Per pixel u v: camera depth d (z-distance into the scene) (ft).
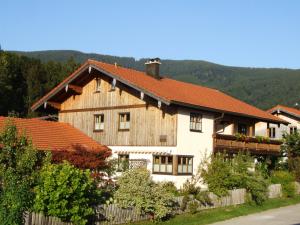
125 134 101.24
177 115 93.66
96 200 61.36
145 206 64.54
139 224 63.67
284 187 102.47
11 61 187.42
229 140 105.81
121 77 97.04
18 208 51.13
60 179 54.54
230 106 111.65
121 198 63.72
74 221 55.42
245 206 85.25
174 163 92.58
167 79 117.29
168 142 94.12
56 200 53.78
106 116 105.19
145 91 92.63
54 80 197.36
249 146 111.86
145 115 98.48
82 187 55.98
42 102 112.57
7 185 52.70
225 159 101.81
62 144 92.12
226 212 77.71
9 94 177.17
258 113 119.44
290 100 346.74
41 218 53.11
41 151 80.84
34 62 202.90
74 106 111.55
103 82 106.83
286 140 125.59
